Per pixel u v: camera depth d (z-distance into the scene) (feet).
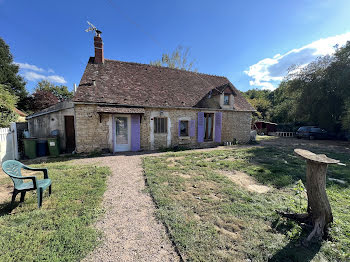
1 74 65.87
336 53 46.34
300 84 55.01
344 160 23.67
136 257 6.75
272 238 7.86
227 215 9.70
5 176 15.99
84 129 27.20
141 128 30.91
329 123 52.65
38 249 6.91
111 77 32.89
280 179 15.31
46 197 11.58
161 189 13.19
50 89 81.25
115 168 19.11
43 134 29.27
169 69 43.06
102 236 7.88
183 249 7.16
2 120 25.95
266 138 58.13
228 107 39.60
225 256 6.77
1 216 9.31
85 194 12.14
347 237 7.82
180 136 34.81
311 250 7.11
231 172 17.89
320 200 8.20
